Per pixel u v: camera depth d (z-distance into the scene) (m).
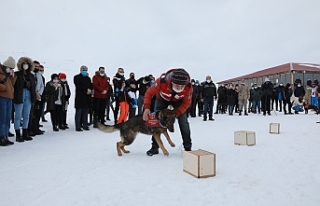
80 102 6.91
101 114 7.75
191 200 2.24
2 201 2.28
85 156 3.96
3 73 4.64
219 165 3.32
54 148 4.58
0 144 4.78
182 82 3.50
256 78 25.41
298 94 13.11
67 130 7.05
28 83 5.35
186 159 3.05
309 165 3.24
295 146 4.40
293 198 2.25
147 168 3.27
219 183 2.65
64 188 2.57
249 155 3.84
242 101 12.34
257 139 5.22
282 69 22.47
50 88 6.81
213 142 4.98
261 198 2.26
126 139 4.05
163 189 2.51
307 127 6.88
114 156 3.96
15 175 3.00
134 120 4.09
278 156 3.73
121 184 2.67
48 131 6.84
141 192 2.44
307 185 2.56
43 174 3.04
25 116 5.38
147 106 3.92
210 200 2.24
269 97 11.98
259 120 9.32
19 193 2.46
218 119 10.01
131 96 8.41
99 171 3.14
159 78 3.85
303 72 20.95
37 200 2.29
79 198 2.32
